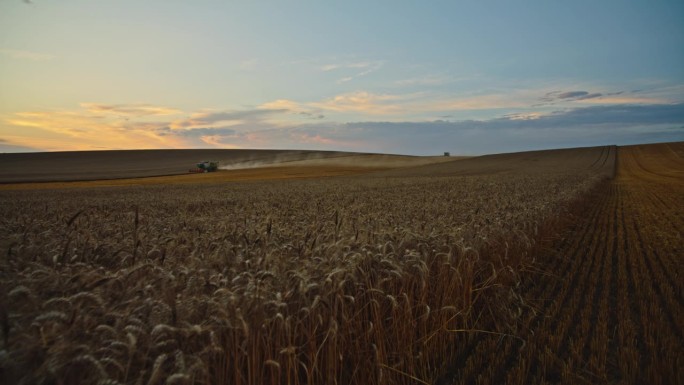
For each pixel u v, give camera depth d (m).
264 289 3.95
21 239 6.33
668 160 85.31
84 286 3.66
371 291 5.00
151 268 4.30
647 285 8.40
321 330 4.38
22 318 3.07
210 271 4.67
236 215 14.20
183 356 3.16
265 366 4.00
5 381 2.62
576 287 8.47
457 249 6.87
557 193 22.50
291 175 82.69
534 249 10.45
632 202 26.77
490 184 33.78
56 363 2.69
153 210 20.17
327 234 6.58
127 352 3.09
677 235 14.25
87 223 11.24
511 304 7.12
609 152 106.56
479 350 5.46
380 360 4.48
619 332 5.94
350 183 47.53
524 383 4.78
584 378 4.74
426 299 5.58
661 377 4.71
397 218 10.46
